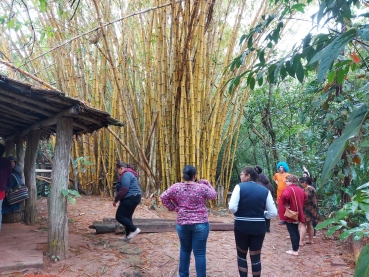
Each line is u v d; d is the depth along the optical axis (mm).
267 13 7250
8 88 3318
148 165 7477
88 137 8438
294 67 1836
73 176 8750
